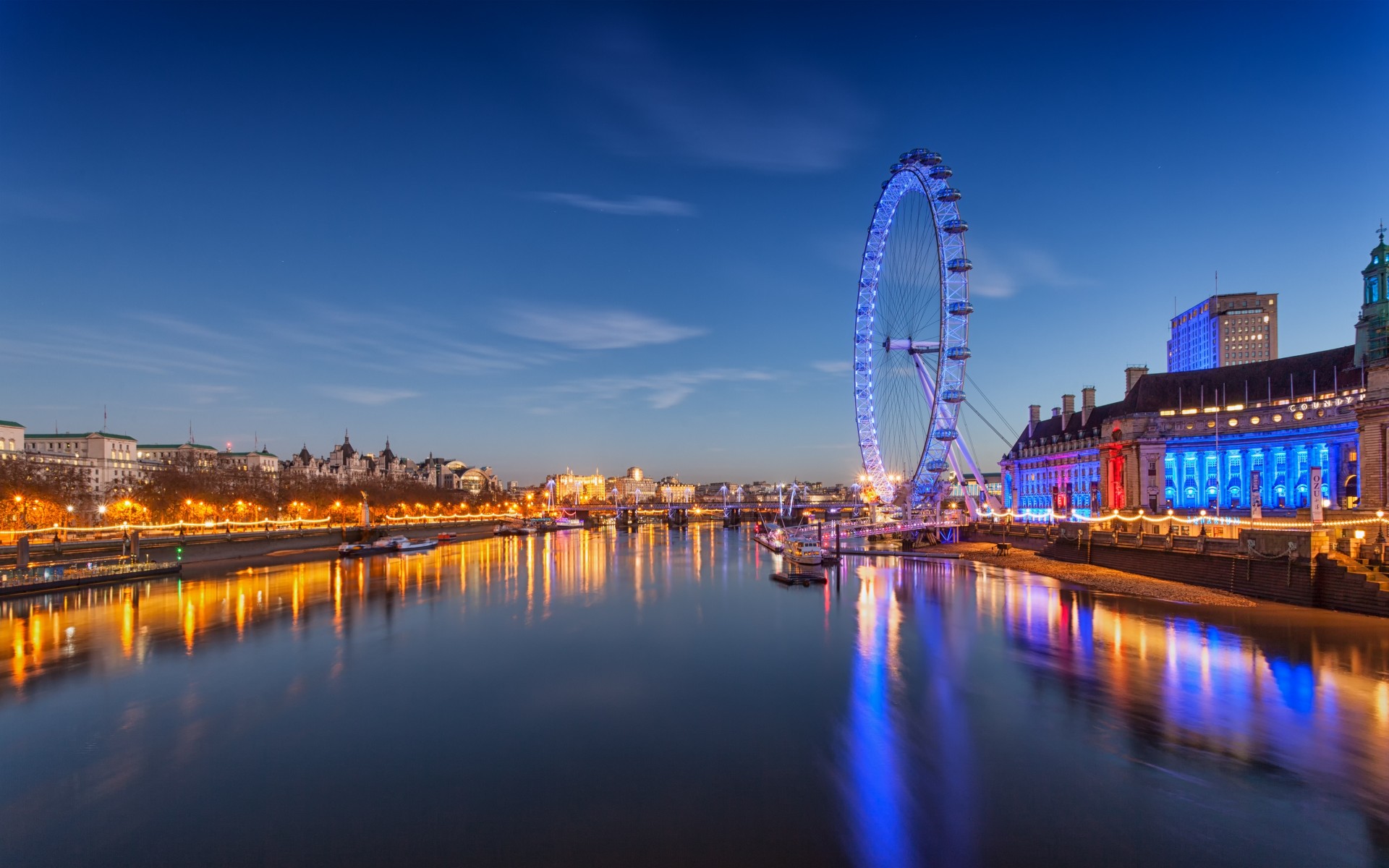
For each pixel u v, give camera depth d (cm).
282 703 4128
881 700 4062
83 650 5431
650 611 7212
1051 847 2495
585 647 5519
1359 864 2370
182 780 3114
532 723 3778
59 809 2861
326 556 14088
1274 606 6347
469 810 2820
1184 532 9756
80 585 8956
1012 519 14488
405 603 7862
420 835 2638
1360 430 8488
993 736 3481
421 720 3841
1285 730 3472
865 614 6775
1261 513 9075
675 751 3384
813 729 3631
